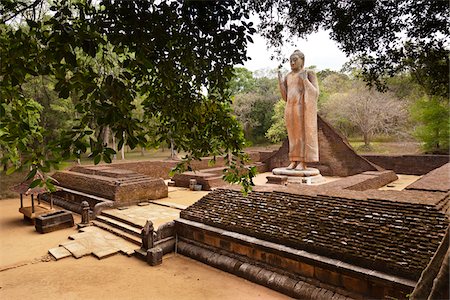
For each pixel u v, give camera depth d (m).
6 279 8.25
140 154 41.22
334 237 7.21
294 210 8.55
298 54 18.55
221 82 3.55
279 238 7.90
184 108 3.64
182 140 3.91
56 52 2.47
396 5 3.21
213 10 3.09
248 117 40.03
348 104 26.48
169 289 7.66
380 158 23.53
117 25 2.68
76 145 2.50
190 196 17.56
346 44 3.57
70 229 12.75
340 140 22.53
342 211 7.83
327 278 6.97
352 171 21.98
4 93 2.95
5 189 19.95
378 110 24.97
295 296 7.18
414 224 6.72
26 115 3.36
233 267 8.45
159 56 3.12
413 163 22.22
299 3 3.63
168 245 10.00
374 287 6.30
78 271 8.71
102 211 13.95
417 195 8.23
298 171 18.64
